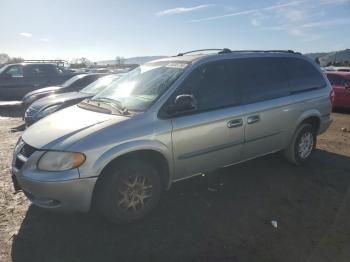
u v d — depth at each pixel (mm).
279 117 5008
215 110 4246
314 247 3361
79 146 3334
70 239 3453
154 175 3809
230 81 4523
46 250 3270
